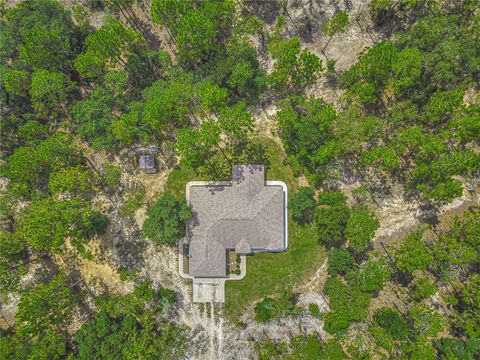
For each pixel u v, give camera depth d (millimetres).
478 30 41312
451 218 44531
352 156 46219
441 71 40312
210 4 43469
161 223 42031
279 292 45000
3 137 44625
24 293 41250
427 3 44906
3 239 40562
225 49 46812
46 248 40875
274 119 46531
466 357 38938
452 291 43375
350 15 47344
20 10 44312
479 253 39719
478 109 39094
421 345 38531
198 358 44469
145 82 46719
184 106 41906
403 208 45344
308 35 47594
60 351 39875
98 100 42188
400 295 44188
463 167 38469
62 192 41406
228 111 40188
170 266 45656
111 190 46844
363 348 41875
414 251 39562
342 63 46938
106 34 40281
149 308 44719
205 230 43469
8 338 40531
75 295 45312
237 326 44875
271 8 48219
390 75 41688
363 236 39750
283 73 42000
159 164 46875
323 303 44375
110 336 40344
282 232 44188
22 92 43281
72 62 45594
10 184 43031
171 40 48438
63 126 45938
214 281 45344
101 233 45844
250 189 43781
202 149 41750
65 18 45438
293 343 43188
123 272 44750
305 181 45938
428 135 40750
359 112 43844
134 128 41531
